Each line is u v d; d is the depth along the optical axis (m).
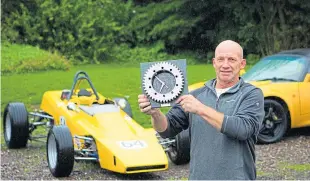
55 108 10.60
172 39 27.64
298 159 9.92
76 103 10.16
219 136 4.52
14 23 26.06
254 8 26.91
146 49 27.78
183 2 27.80
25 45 25.12
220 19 28.08
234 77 4.60
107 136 9.05
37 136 11.48
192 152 4.65
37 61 22.78
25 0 26.86
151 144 8.94
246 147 4.57
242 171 4.52
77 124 9.65
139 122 13.30
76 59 26.20
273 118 11.30
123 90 18.25
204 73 21.88
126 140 8.95
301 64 11.95
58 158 8.73
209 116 4.39
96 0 27.92
